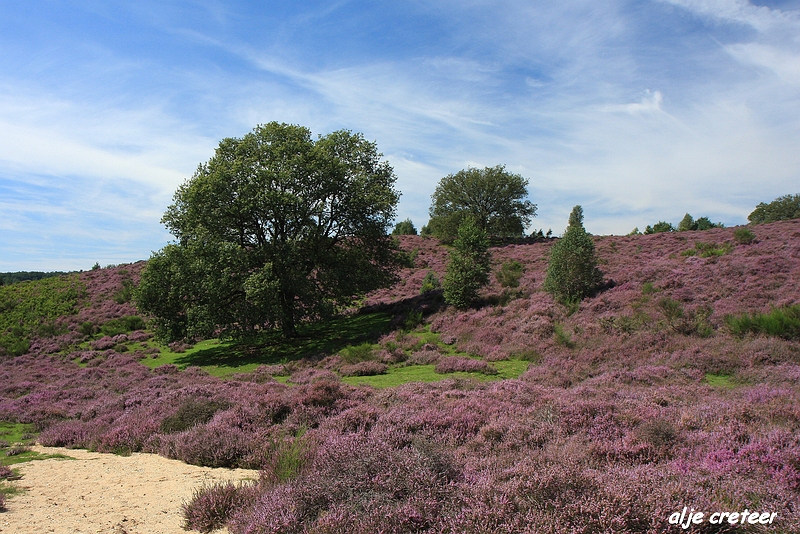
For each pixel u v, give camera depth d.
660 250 36.94
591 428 7.91
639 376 13.29
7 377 21.84
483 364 16.92
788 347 14.19
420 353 19.97
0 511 6.01
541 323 20.89
